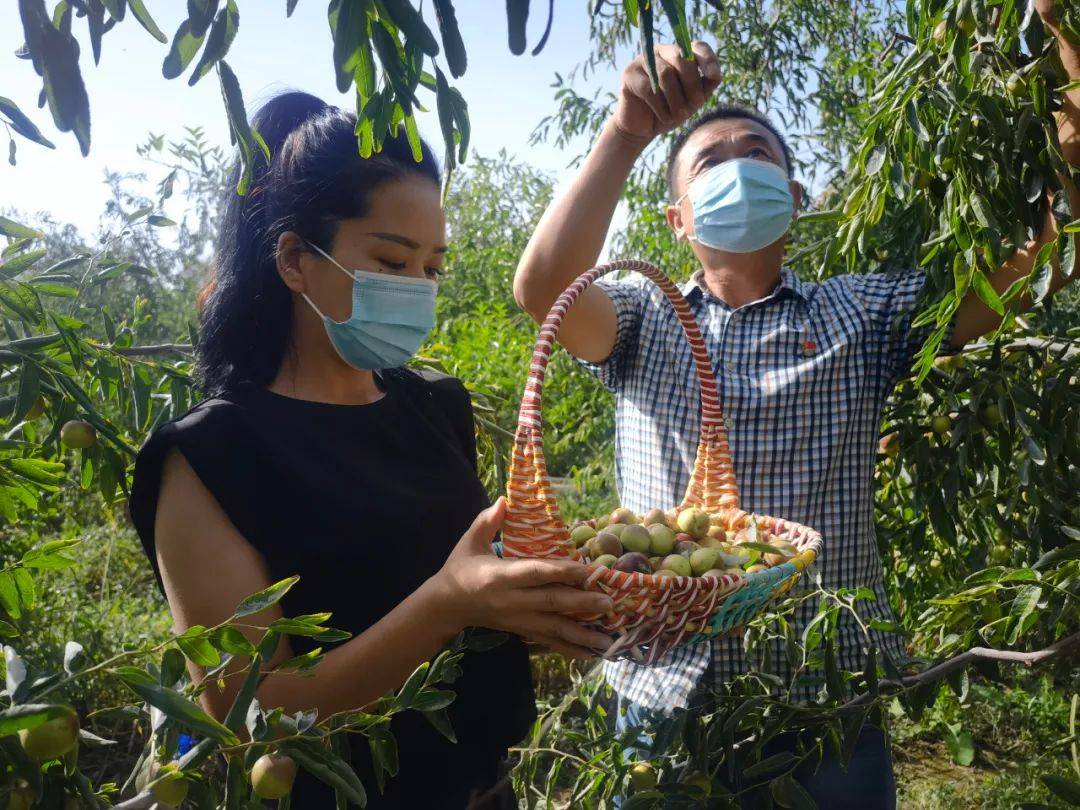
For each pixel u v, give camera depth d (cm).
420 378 152
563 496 558
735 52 483
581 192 178
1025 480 182
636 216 501
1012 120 174
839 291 191
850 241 206
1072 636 152
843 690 149
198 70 73
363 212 123
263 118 132
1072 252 145
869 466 186
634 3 75
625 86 164
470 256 974
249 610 84
